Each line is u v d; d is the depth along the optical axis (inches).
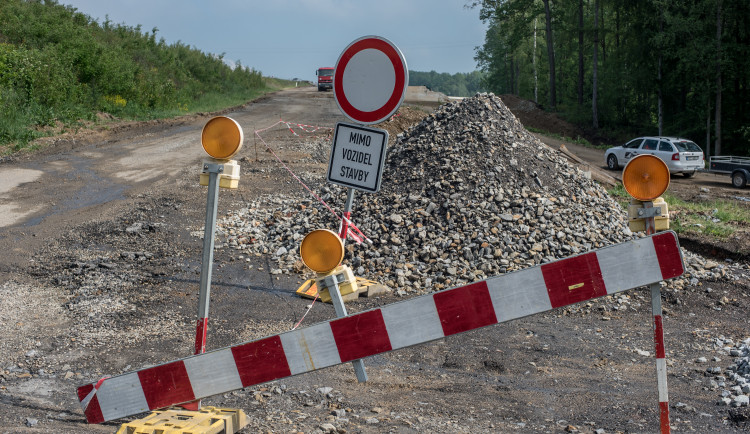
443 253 347.3
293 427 160.9
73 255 356.2
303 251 126.0
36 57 1039.6
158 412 143.6
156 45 1882.4
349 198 170.4
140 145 874.8
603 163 1127.0
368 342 128.1
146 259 355.6
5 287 295.0
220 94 1978.3
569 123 1777.8
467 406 184.7
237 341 239.6
